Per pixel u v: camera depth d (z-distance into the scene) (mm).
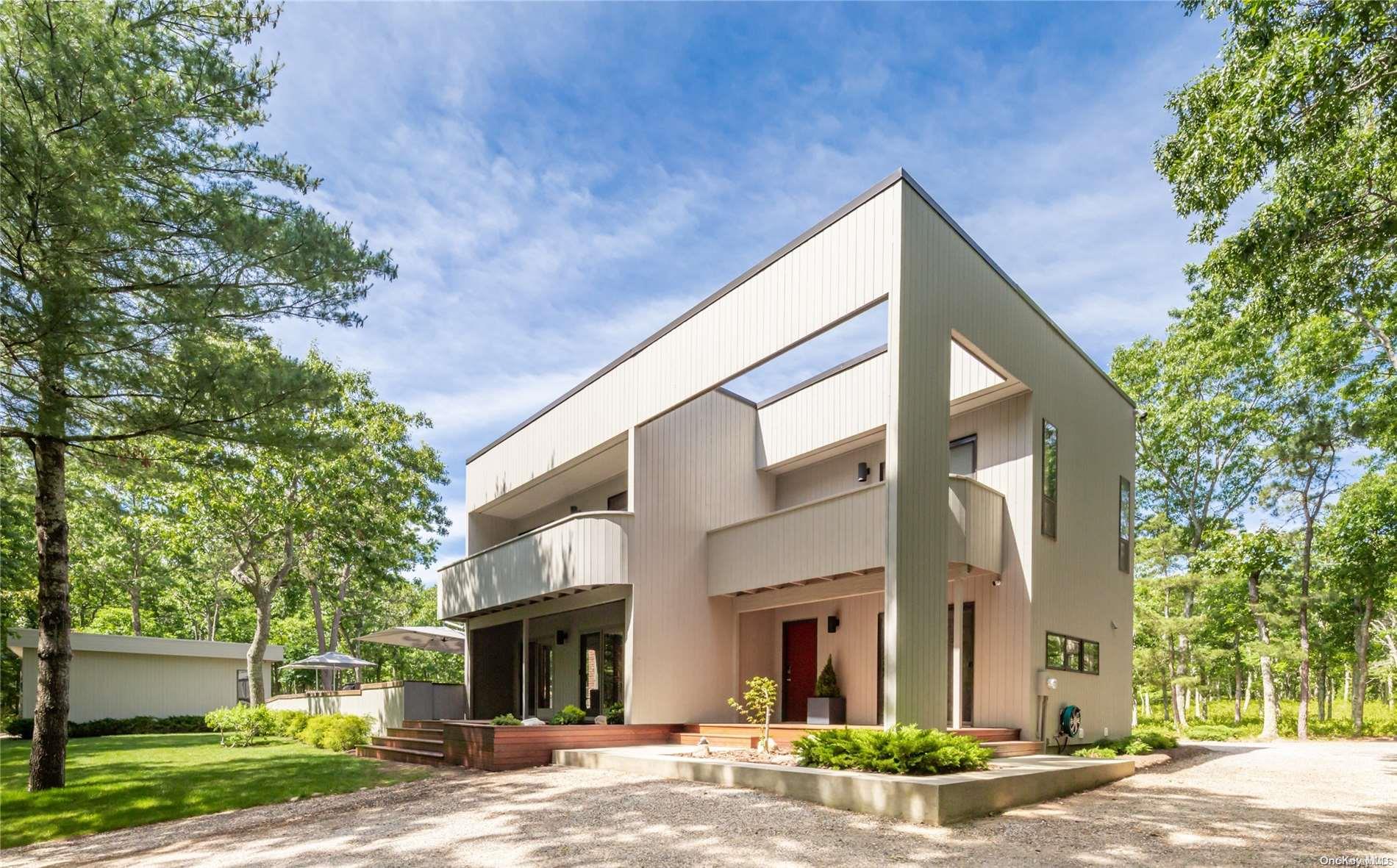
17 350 10547
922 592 10312
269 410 11555
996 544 13031
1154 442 29234
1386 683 40312
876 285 10656
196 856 7473
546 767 11859
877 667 14055
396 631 21547
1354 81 8031
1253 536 16344
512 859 6297
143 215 10836
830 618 15078
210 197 10984
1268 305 10469
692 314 13789
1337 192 8938
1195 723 30875
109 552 30875
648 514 14484
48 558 11594
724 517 15844
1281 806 8352
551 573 15266
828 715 14039
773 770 8562
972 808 7348
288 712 19234
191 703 25969
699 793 8625
